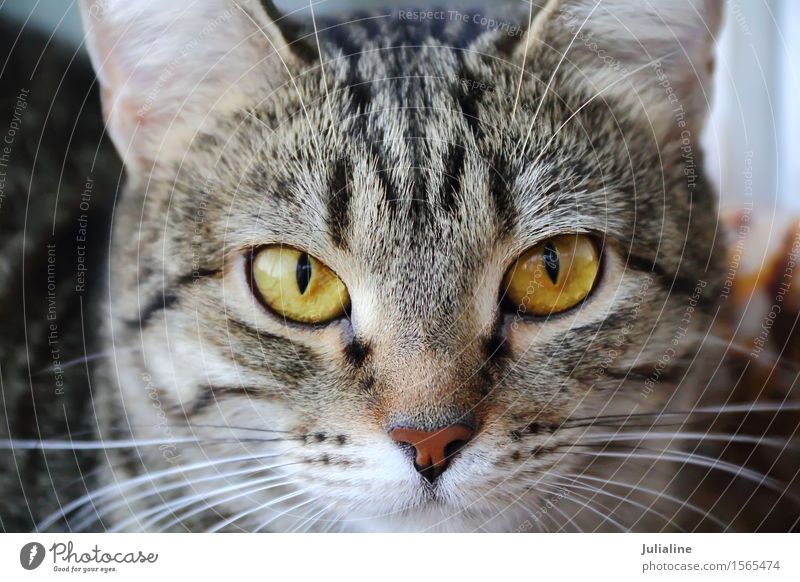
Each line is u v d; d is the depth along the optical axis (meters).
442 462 0.29
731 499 0.31
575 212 0.29
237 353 0.29
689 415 0.30
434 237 0.29
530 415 0.29
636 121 0.29
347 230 0.29
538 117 0.29
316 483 0.29
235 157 0.29
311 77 0.29
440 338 0.29
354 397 0.29
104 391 0.30
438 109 0.29
